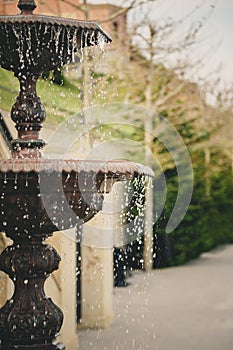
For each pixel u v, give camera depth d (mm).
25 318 6020
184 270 19891
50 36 5949
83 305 12469
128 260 16984
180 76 18969
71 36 6090
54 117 11305
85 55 11211
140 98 18000
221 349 10531
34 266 6059
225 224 27391
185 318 13117
